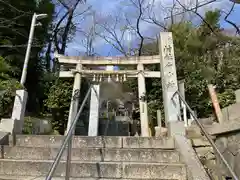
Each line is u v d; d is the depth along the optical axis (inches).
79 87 296.8
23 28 386.6
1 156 151.3
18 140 164.9
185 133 166.7
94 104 293.9
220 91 334.0
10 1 358.0
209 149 155.0
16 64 362.6
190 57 402.3
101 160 146.9
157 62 303.7
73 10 568.4
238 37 408.5
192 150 141.5
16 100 190.5
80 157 147.9
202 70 354.6
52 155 149.9
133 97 354.0
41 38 429.1
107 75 303.4
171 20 498.6
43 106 390.0
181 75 376.5
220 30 430.0
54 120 364.5
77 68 305.0
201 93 335.9
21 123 187.3
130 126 434.0
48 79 411.5
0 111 250.2
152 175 131.2
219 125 146.3
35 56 410.6
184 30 455.8
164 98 191.0
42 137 164.6
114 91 318.3
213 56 392.5
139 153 147.5
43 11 418.3
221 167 141.2
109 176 132.3
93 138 163.0
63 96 362.6
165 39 204.8
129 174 132.2
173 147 158.2
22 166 136.4
